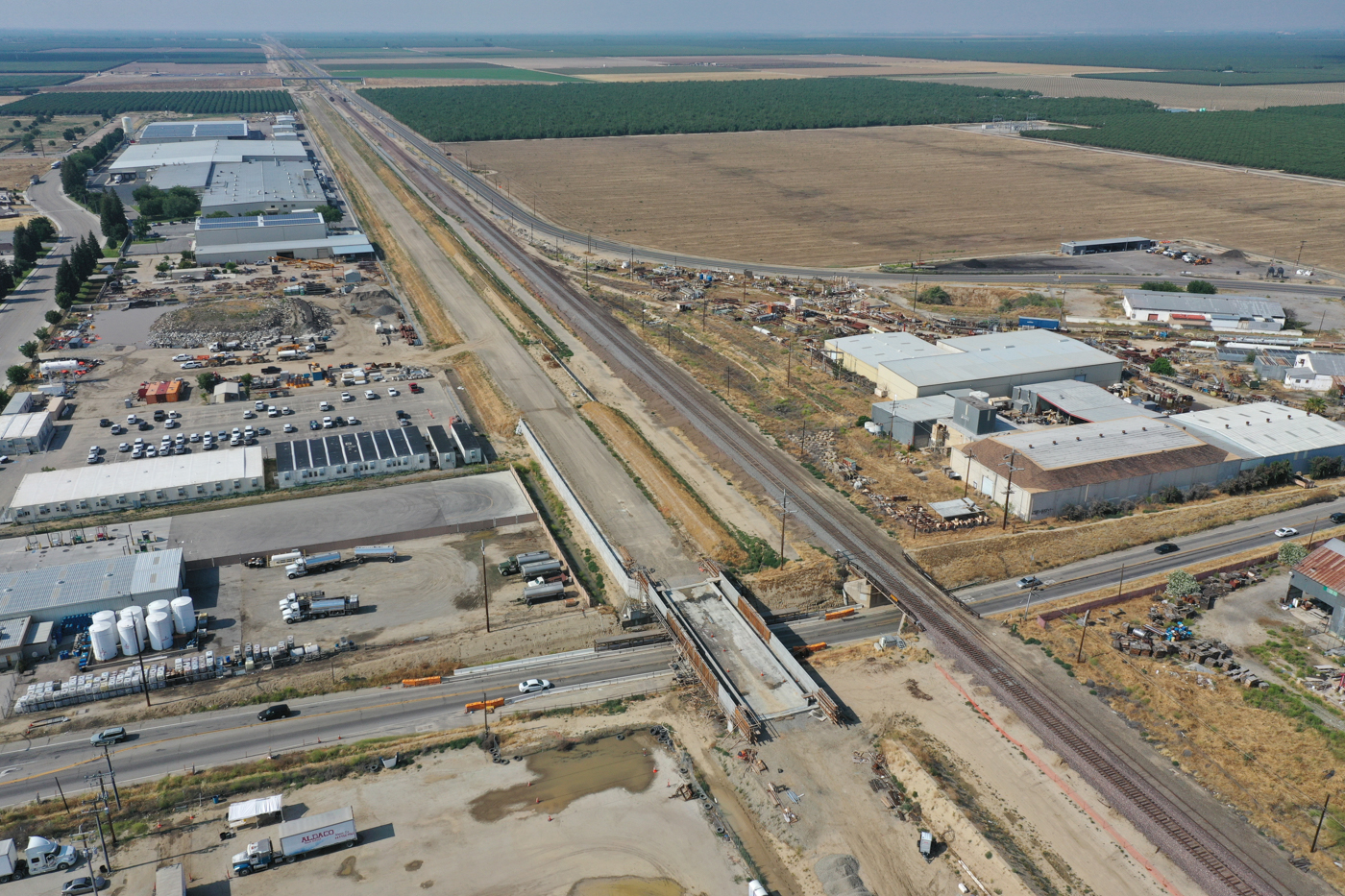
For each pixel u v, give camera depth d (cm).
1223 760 7825
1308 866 6788
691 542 11444
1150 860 6881
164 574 10138
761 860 7069
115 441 14175
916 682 8925
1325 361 16762
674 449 14175
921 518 11881
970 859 6900
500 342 18700
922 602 10156
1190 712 8369
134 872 6962
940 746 8031
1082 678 8900
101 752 8119
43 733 8331
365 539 11475
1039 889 6556
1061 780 7638
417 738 8312
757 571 10825
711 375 17125
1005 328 19438
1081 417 14088
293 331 19150
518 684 9031
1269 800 7400
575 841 7225
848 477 13088
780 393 16225
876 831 7250
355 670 9131
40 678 8994
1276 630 9538
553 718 8550
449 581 10719
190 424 14750
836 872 6869
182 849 7175
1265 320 19375
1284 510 12006
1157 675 8862
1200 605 9975
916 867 6925
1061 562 10931
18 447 13662
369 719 8562
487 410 15675
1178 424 13850
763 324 19975
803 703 8606
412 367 17438
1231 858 6850
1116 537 11338
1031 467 12081
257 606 10175
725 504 12388
